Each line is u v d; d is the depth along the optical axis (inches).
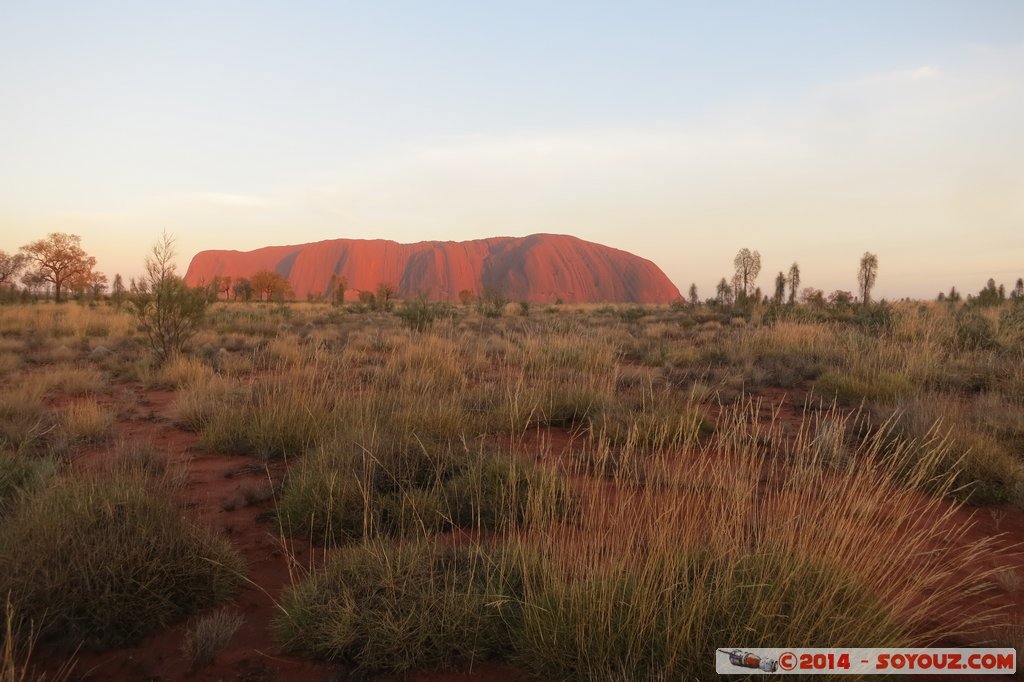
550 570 126.7
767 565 121.2
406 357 459.8
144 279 556.7
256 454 257.3
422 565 136.3
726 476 178.9
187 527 148.1
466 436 262.8
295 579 151.7
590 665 107.3
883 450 243.9
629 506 172.7
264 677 114.7
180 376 448.5
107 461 221.9
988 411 297.1
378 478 196.5
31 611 120.3
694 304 1681.8
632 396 350.3
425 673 117.6
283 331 869.2
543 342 563.5
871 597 118.5
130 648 123.1
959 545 170.2
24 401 329.1
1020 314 653.9
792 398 379.2
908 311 900.0
